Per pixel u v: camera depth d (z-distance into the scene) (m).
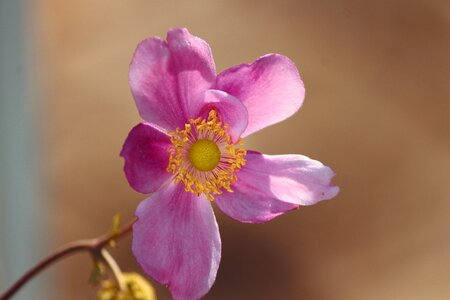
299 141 0.93
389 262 0.89
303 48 0.96
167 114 0.41
